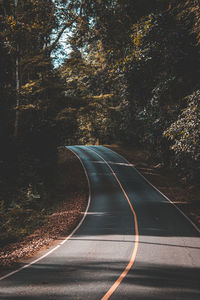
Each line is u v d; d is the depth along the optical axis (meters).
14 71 24.16
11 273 8.77
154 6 21.98
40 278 8.20
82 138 74.00
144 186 31.45
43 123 25.84
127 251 11.45
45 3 22.38
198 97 17.33
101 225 17.03
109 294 6.92
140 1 22.31
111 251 11.46
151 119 33.53
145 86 30.94
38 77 25.55
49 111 25.12
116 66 25.30
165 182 33.62
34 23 22.17
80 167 39.75
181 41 21.62
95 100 25.03
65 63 24.64
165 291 7.17
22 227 17.02
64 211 21.52
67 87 24.02
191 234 14.87
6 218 17.61
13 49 22.14
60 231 15.80
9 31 21.38
